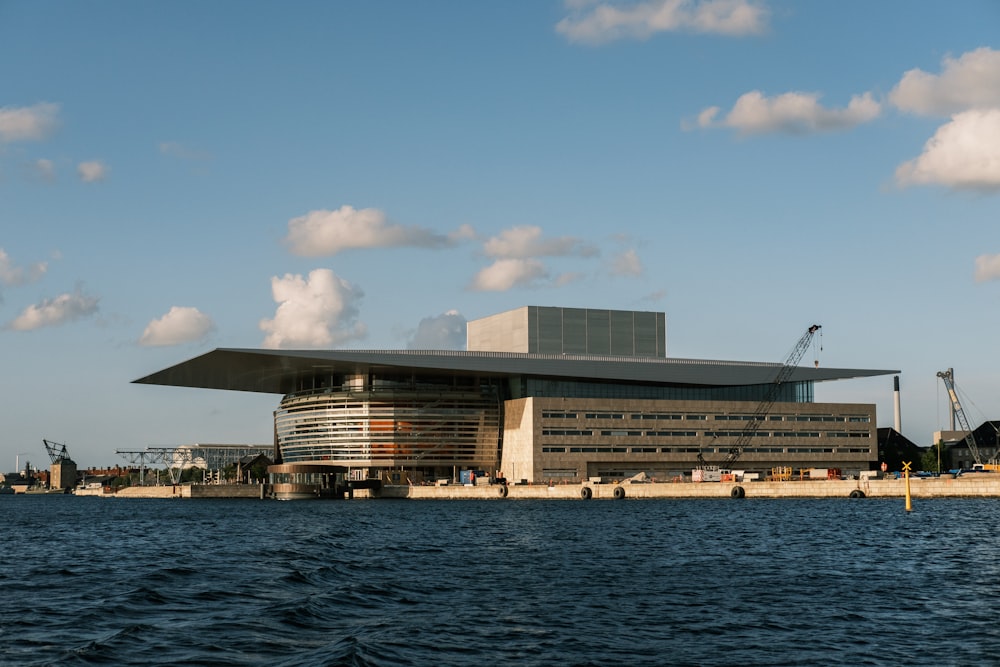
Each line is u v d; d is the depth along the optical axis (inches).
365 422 7239.2
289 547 2326.5
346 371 7071.9
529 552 2183.8
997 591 1489.9
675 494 5482.3
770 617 1293.1
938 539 2326.5
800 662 1043.3
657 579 1676.9
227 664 1018.1
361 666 995.9
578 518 3612.2
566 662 1045.8
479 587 1585.9
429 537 2696.9
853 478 5447.8
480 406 7288.4
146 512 5319.9
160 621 1251.8
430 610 1349.7
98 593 1545.3
